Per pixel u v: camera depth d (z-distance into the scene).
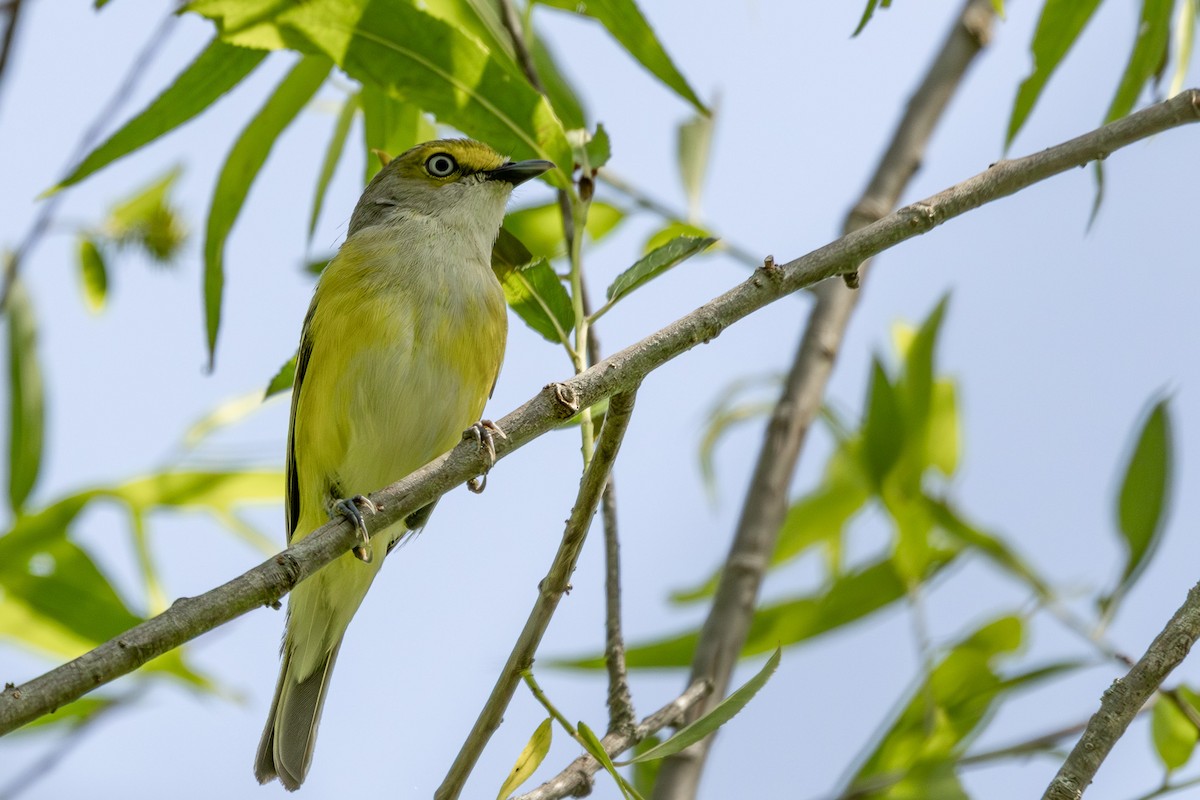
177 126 9.41
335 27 8.84
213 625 6.29
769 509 10.78
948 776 9.84
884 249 7.58
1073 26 10.00
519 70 9.88
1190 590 6.77
